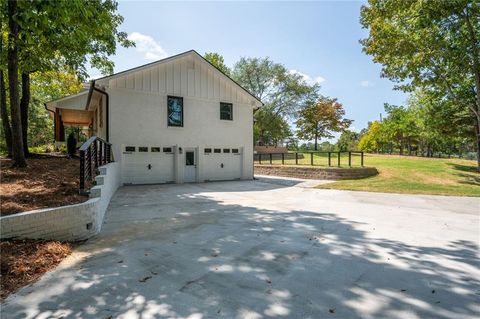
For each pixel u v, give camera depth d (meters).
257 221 6.37
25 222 4.21
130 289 3.06
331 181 15.81
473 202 9.20
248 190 12.33
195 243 4.72
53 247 4.20
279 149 34.78
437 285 3.20
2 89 11.43
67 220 4.67
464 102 17.02
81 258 3.99
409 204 8.85
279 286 3.15
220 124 16.19
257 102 17.42
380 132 44.94
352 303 2.79
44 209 4.57
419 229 5.73
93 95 15.10
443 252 4.32
